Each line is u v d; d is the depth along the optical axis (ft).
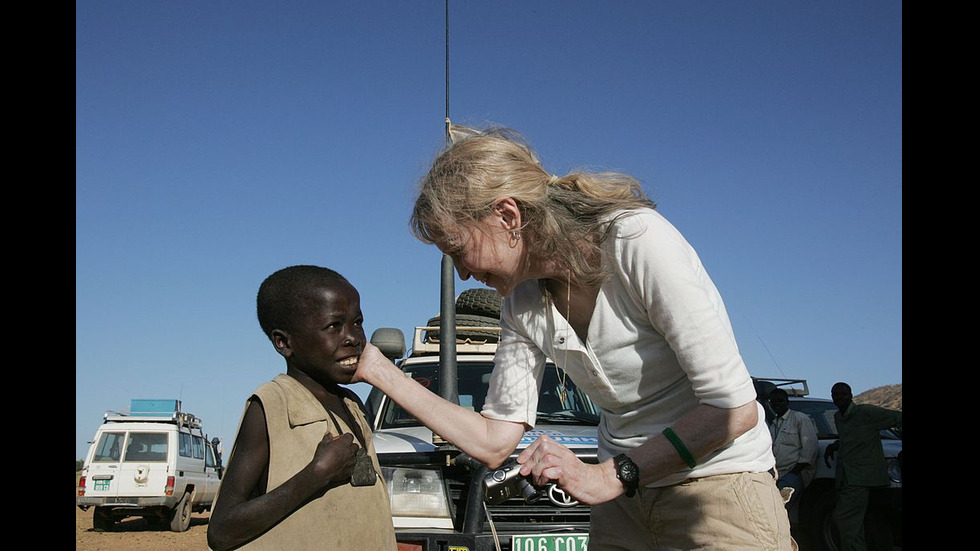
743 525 7.72
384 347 14.92
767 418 30.32
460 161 7.55
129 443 57.62
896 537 27.30
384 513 8.09
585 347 8.14
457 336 20.92
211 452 67.77
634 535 8.65
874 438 26.73
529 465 7.20
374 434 16.87
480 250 7.65
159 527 62.64
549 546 13.70
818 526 28.99
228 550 7.39
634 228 7.47
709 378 7.18
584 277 7.61
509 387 9.02
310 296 8.16
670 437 7.27
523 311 8.59
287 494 7.34
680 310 7.20
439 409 8.88
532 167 7.73
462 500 14.42
